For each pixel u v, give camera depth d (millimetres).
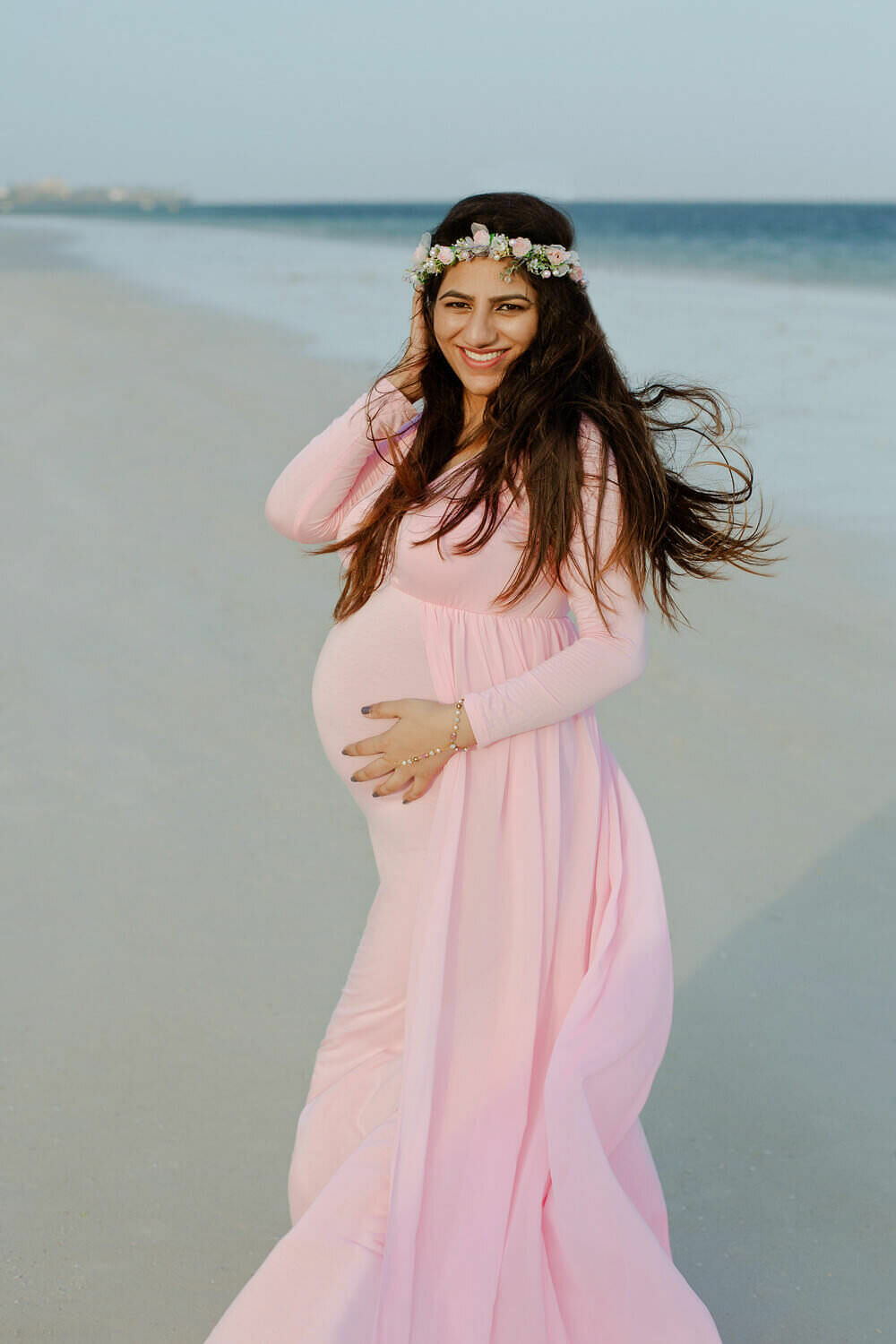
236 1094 2785
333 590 5914
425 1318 1828
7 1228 2412
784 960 3266
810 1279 2338
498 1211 1892
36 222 70812
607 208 76688
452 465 2156
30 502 7281
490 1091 1966
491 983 1995
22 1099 2750
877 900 3514
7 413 9711
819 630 5395
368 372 11297
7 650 5211
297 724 4602
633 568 1977
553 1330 1882
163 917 3438
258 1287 1791
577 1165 1822
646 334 13516
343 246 34688
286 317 15719
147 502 7305
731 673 5023
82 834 3848
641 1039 1974
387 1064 2137
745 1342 2205
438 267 2088
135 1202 2486
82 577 6066
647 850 2111
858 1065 2881
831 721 4578
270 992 3131
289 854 3760
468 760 2018
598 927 2068
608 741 4480
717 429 2240
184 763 4305
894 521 6672
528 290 2023
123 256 29594
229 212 116062
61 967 3211
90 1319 2213
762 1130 2701
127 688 4879
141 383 11008
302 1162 2166
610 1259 1830
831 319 14898
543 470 1935
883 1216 2475
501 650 2066
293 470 2338
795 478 7449
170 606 5719
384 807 2160
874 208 62062
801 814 3963
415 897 2156
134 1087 2799
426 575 2045
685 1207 2506
